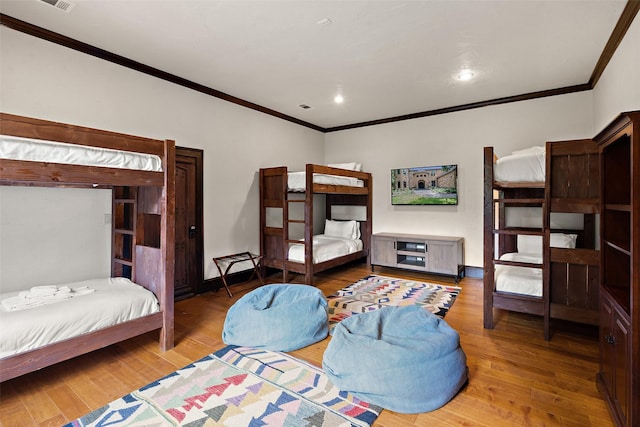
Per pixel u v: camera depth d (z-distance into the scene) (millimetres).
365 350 2031
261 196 4812
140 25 2668
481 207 4852
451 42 2967
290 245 4805
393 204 5629
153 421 1764
